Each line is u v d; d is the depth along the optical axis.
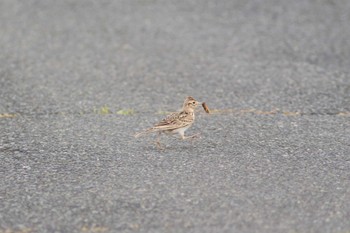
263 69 55.91
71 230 28.06
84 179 33.50
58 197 31.30
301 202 30.39
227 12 74.75
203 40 64.94
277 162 35.72
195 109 42.22
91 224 28.52
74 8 77.25
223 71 55.50
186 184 32.62
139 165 35.38
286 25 69.50
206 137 40.16
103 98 48.62
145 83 52.50
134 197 31.11
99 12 75.62
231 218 28.81
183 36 66.44
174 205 30.16
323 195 31.17
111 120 43.62
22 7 77.38
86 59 59.25
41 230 28.11
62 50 62.03
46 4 78.81
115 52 61.50
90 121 43.38
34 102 47.59
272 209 29.66
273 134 40.72
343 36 65.69
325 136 40.28
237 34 66.75
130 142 39.25
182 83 52.47
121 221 28.70
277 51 61.12
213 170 34.53
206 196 31.12
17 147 38.56
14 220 29.03
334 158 36.38
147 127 42.16
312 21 70.81
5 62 58.06
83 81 52.88
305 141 39.31
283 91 50.19
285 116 44.50
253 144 38.81
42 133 41.03
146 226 28.20
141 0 80.44
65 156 36.94
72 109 46.03
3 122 43.28
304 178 33.38
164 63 58.03
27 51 61.56
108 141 39.44
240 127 42.12
